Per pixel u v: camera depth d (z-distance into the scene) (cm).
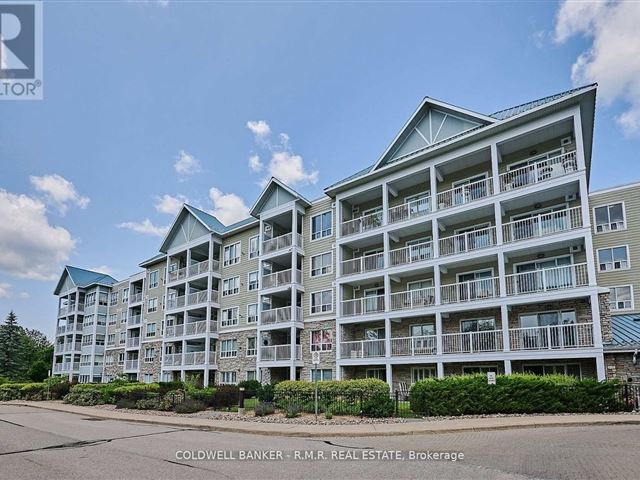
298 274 3145
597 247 2356
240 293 3638
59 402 3086
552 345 1975
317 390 1772
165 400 2230
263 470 847
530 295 2069
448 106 2527
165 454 1034
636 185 2303
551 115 2136
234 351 3556
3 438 1353
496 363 2209
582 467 801
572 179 2030
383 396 1689
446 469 822
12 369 7312
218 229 4069
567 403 1612
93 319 5678
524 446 1018
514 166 2386
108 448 1138
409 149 2719
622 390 1611
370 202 3017
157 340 4459
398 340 2475
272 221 3453
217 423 1619
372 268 2739
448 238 2466
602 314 1933
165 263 4597
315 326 3005
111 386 2986
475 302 2238
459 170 2605
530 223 2227
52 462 962
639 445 995
